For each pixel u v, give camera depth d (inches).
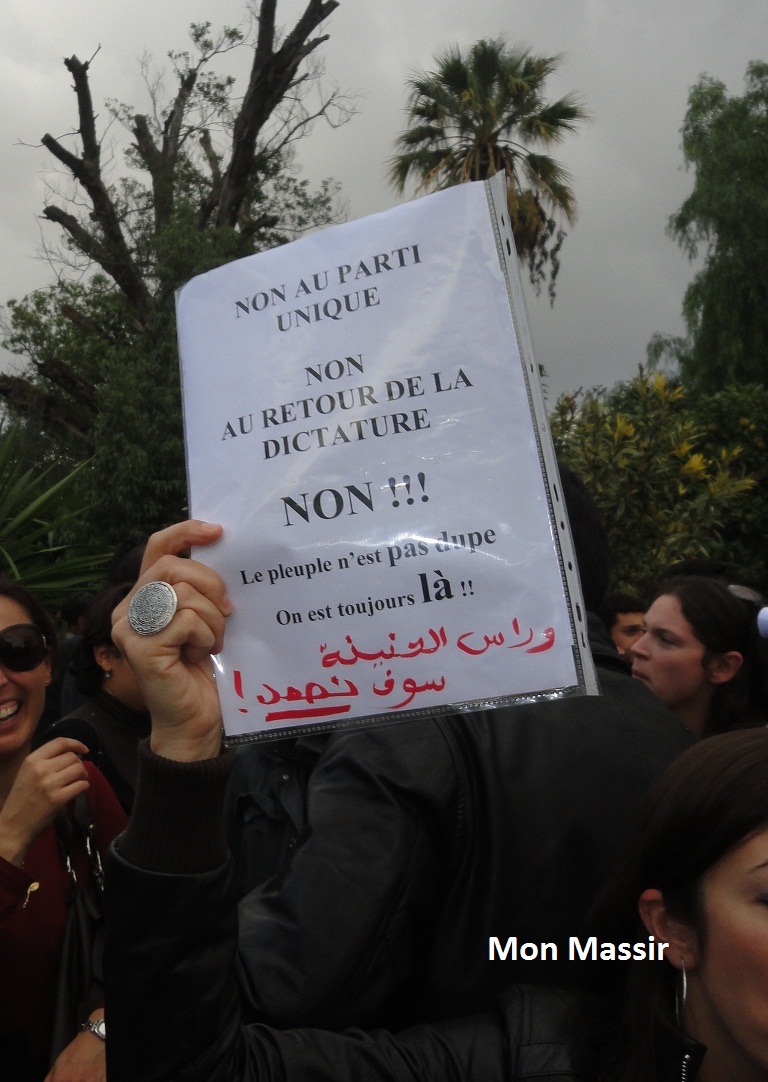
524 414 44.7
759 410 505.4
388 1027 51.8
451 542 44.6
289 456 46.7
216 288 49.4
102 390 473.1
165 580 44.6
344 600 45.3
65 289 749.3
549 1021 45.3
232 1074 41.1
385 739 52.6
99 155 574.2
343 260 47.6
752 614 99.4
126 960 40.1
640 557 291.9
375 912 48.3
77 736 99.4
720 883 41.5
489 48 606.5
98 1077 65.4
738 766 42.7
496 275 45.6
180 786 40.8
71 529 413.1
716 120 735.7
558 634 43.4
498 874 51.3
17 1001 69.6
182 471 450.9
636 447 301.1
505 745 53.2
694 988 43.5
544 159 600.4
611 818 53.7
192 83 601.0
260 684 45.8
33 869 72.1
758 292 695.1
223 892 41.0
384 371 46.1
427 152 618.2
